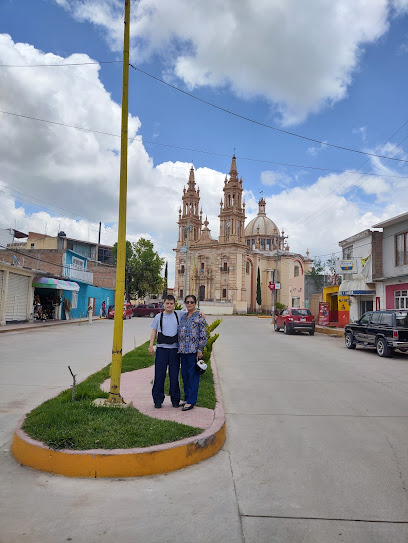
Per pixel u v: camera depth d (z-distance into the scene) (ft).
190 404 20.52
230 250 241.96
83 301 126.52
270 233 286.87
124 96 21.48
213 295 248.93
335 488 13.70
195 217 270.26
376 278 78.74
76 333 72.43
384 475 14.76
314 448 17.43
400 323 50.29
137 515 11.81
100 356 43.01
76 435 15.31
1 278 77.87
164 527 11.23
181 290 261.85
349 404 24.99
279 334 87.25
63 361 39.22
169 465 14.87
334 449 17.31
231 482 14.10
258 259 260.21
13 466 14.82
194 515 11.87
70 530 10.98
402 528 11.35
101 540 10.58
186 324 20.76
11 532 10.80
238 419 21.68
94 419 17.04
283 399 26.25
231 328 107.34
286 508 12.34
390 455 16.66
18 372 32.83
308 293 181.88
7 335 64.18
